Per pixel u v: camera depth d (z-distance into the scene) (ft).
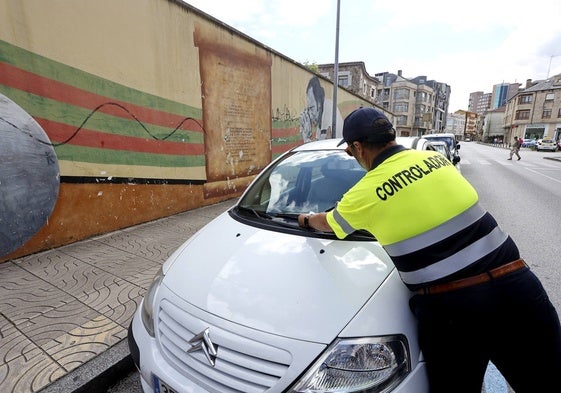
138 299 9.34
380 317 4.42
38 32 11.62
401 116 194.49
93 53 13.52
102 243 13.62
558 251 13.29
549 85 173.37
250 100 24.27
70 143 12.96
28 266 11.29
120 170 15.16
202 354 4.53
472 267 4.16
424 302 4.43
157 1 16.29
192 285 5.40
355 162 8.23
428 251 4.20
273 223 6.87
